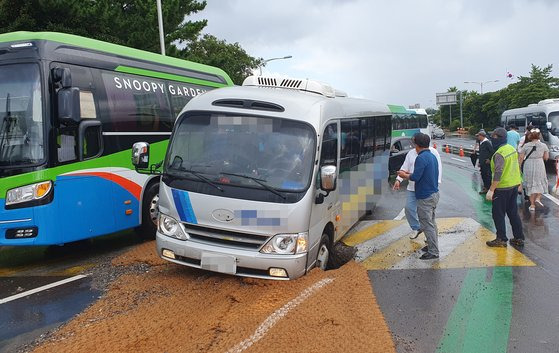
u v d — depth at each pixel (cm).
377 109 1060
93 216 751
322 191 582
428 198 719
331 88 783
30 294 610
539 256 734
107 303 556
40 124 675
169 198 577
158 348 435
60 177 695
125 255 763
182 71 997
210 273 627
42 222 674
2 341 475
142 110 865
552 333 477
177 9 2316
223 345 434
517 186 786
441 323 501
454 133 8662
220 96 618
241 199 539
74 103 667
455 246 797
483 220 998
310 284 546
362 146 872
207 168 570
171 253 576
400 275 655
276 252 533
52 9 1798
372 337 448
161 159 904
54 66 699
